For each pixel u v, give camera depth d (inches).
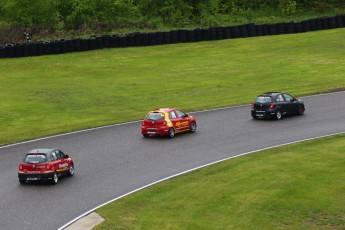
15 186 1646.2
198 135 2196.1
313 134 2111.2
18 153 2026.3
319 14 5629.9
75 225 1312.7
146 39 4456.2
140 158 1893.5
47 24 5103.3
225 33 4635.8
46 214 1396.4
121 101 2952.8
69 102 2947.8
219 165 1753.2
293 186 1508.4
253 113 2427.4
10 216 1390.3
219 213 1350.9
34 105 2881.4
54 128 2395.4
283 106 2433.6
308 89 3058.6
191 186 1565.0
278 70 3636.8
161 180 1633.9
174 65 3912.4
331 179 1555.1
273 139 2066.9
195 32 4569.4
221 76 3538.4
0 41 4645.7
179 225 1284.4
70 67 3878.0
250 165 1737.2
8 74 3678.6
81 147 2073.1
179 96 3034.0
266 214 1332.4
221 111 2637.8
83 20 5177.2
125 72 3740.2
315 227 1253.1
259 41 4542.3
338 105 2640.3
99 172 1754.4
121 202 1459.2
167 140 2135.8
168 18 5364.2
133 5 5551.2
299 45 4365.2
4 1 5216.5
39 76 3636.8
